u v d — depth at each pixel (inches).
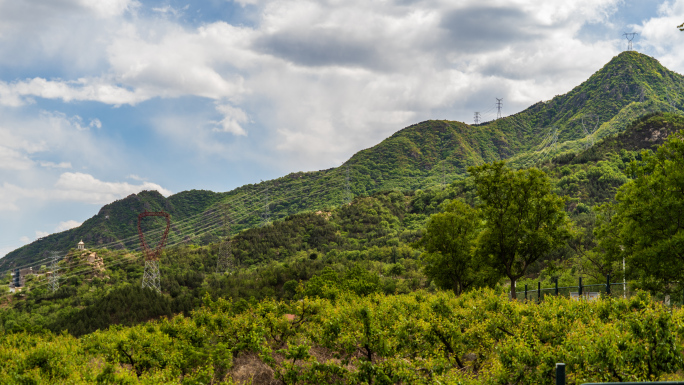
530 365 589.6
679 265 1075.3
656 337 538.9
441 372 647.1
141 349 855.1
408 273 4343.0
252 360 868.0
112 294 3560.5
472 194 7573.8
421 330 784.3
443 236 1707.7
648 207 1144.2
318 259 5693.9
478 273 1648.6
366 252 5639.8
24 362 802.8
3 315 3671.3
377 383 660.7
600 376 517.7
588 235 3294.8
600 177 5812.0
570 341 570.6
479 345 743.1
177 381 708.7
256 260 6220.5
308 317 1024.2
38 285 4825.3
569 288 1272.1
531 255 1378.0
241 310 1211.2
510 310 798.5
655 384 238.5
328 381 722.2
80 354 965.2
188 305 3496.6
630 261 1232.8
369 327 780.6
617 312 714.8
